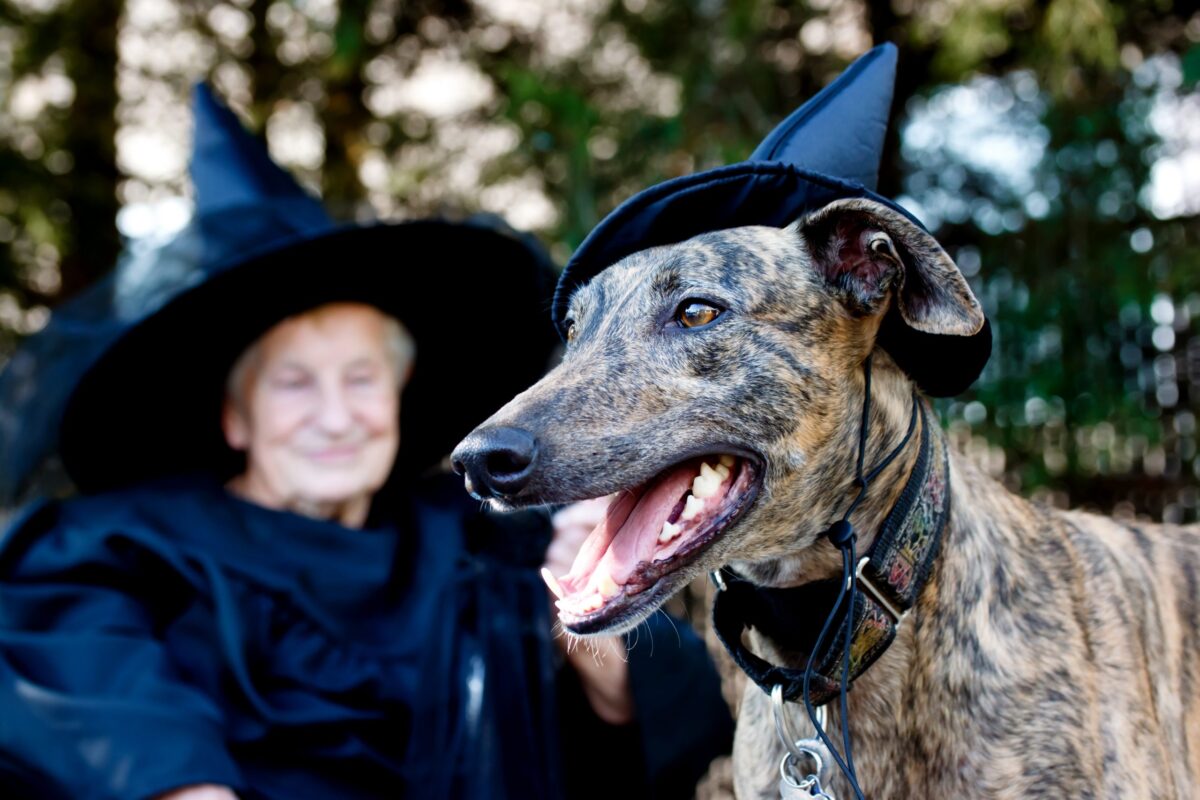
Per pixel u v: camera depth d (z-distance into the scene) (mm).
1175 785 2227
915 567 1950
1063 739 1945
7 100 7027
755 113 5594
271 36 7266
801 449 2031
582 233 5133
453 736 2600
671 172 5496
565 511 2734
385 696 2623
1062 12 5145
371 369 2869
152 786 2156
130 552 2576
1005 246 6047
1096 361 5746
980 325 1843
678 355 2035
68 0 7129
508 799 2600
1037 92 5938
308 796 2465
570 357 2104
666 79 6039
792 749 2041
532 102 5207
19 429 2885
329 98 7109
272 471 2818
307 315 2801
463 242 2916
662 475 2057
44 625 2445
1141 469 5852
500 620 2787
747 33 5508
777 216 2154
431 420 3246
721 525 1994
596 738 2893
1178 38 6012
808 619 2012
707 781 4070
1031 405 5766
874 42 6086
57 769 2189
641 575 1958
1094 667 2066
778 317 2035
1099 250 5809
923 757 1996
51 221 7074
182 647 2500
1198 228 5664
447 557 2854
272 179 3111
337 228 2686
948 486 2039
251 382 2828
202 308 2727
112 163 7395
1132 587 2309
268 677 2564
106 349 2680
